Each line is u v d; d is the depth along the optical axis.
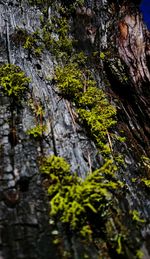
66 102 2.96
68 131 2.71
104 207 2.27
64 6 4.17
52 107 2.84
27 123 2.60
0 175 2.26
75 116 2.87
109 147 2.81
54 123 2.71
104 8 4.82
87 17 4.36
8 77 2.81
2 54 3.11
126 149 2.95
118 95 3.75
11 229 1.99
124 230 2.21
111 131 3.00
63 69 3.27
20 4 3.78
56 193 2.23
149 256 2.13
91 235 2.10
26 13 3.72
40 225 2.05
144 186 2.68
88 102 3.03
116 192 2.44
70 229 2.08
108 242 2.11
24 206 2.12
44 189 2.24
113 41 4.61
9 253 1.89
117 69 4.08
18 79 2.83
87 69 3.63
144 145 3.34
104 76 3.82
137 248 2.13
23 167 2.32
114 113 3.09
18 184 2.22
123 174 2.65
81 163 2.52
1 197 2.13
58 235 2.03
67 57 3.57
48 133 2.61
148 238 2.24
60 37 3.74
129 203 2.43
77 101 3.02
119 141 2.96
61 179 2.29
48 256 1.92
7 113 2.62
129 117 3.52
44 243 1.97
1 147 2.41
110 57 4.21
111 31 4.71
